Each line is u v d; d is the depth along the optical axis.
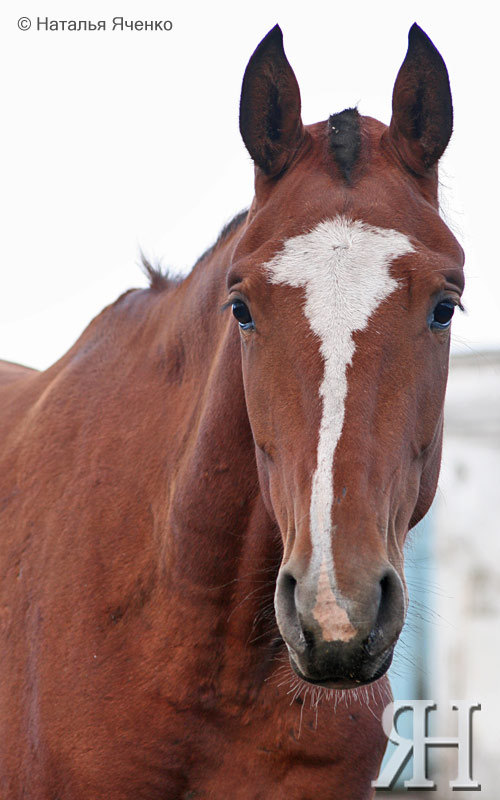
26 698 3.69
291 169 3.28
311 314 2.87
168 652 3.43
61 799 3.53
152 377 3.92
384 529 2.75
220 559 3.40
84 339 4.45
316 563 2.63
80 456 3.95
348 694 3.47
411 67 3.26
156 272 4.31
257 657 3.38
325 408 2.79
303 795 3.44
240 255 3.15
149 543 3.60
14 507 4.10
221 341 3.56
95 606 3.60
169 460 3.63
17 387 4.89
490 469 9.34
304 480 2.78
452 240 3.09
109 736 3.45
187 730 3.40
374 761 3.60
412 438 2.94
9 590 3.92
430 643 9.30
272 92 3.30
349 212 3.00
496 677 9.06
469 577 9.32
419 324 2.90
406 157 3.26
